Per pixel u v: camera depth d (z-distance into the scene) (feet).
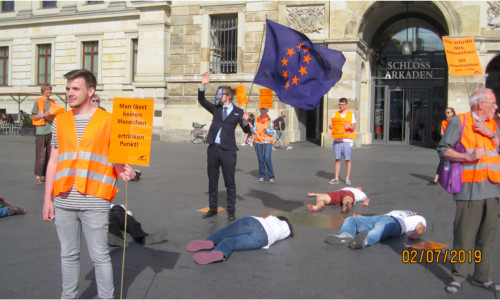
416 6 72.59
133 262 16.44
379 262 16.56
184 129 80.79
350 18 67.46
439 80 77.77
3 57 120.47
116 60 105.40
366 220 19.77
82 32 108.58
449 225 22.00
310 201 27.99
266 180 36.42
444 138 14.17
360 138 72.18
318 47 22.81
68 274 11.90
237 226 18.21
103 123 11.86
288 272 15.52
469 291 13.98
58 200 11.72
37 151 32.99
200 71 79.36
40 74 116.37
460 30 64.23
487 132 13.70
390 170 43.06
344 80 68.08
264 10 74.43
